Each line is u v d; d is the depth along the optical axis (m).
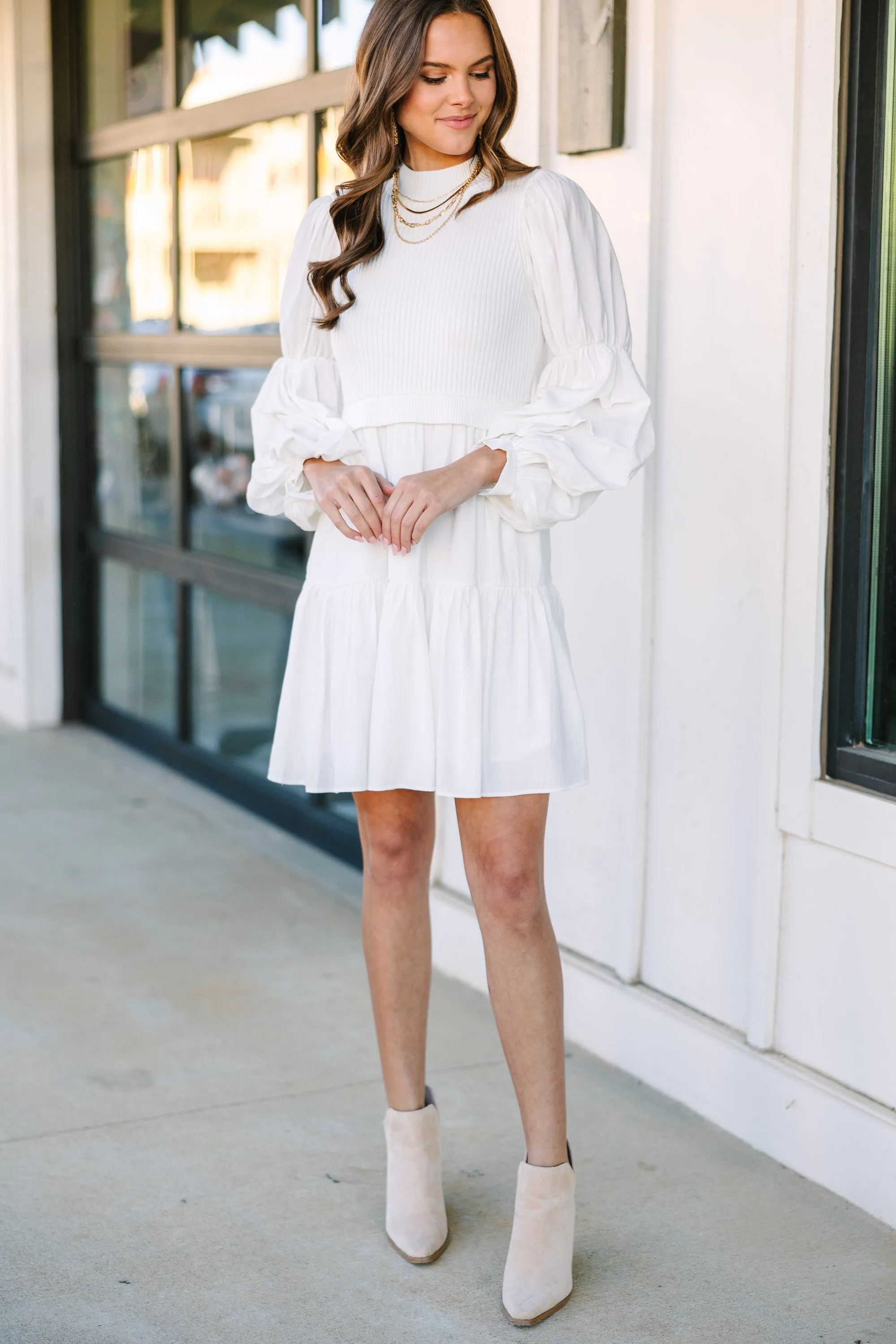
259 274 3.96
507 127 1.78
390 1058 1.94
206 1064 2.54
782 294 2.12
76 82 5.02
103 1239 1.97
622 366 1.76
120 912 3.36
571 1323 1.79
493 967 1.81
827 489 2.09
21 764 4.79
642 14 2.35
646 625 2.45
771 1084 2.22
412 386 1.76
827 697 2.13
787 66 2.08
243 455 4.17
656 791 2.47
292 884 3.60
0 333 5.30
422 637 1.75
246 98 3.89
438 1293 1.86
